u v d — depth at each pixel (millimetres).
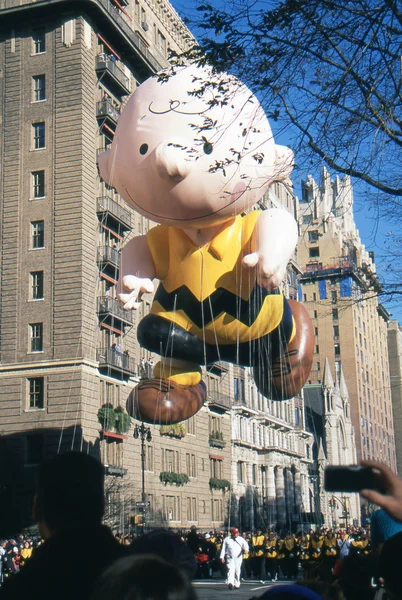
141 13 53188
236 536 26359
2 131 44844
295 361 11523
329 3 9430
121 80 47594
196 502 55000
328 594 4980
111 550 3355
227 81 9930
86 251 42594
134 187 10680
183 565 5156
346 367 115750
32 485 39406
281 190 81125
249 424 72250
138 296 11164
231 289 10836
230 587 25875
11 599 3104
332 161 10523
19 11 44719
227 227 10930
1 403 41719
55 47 44719
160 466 49781
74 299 41656
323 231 106625
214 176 10148
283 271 10664
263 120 10531
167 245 11391
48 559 3230
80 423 40250
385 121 9836
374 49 9672
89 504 3664
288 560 31750
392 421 142750
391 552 3225
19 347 42188
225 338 11062
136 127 10531
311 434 94812
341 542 28469
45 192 43375
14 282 42938
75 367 40969
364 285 16469
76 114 43625
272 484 75688
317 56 9859
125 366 44406
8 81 45312
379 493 3236
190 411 11125
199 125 10188
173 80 10555
